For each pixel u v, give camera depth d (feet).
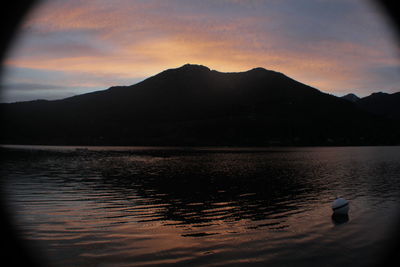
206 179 83.30
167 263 27.58
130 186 69.82
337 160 162.09
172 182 77.05
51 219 40.63
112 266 26.91
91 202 51.83
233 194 60.90
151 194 60.08
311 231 36.76
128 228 37.35
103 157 176.35
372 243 32.83
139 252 29.91
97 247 30.99
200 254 29.60
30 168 108.78
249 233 35.83
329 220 41.57
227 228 37.86
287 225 39.22
